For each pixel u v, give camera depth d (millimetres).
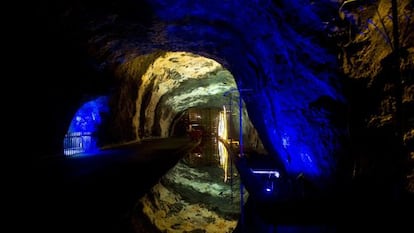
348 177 4516
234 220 13766
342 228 4258
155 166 8297
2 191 5402
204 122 31453
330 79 4699
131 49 10672
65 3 6457
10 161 7754
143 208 11781
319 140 5461
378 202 3797
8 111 7477
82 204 4699
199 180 21016
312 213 4617
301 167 6770
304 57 5375
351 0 3957
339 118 4664
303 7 4773
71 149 13180
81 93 11031
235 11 6836
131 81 15375
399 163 3477
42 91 8672
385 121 3670
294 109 6395
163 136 27359
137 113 18375
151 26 8203
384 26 3641
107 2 6684
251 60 8961
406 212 3361
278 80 7008
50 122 9695
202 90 22125
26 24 6520
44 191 5398
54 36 7512
